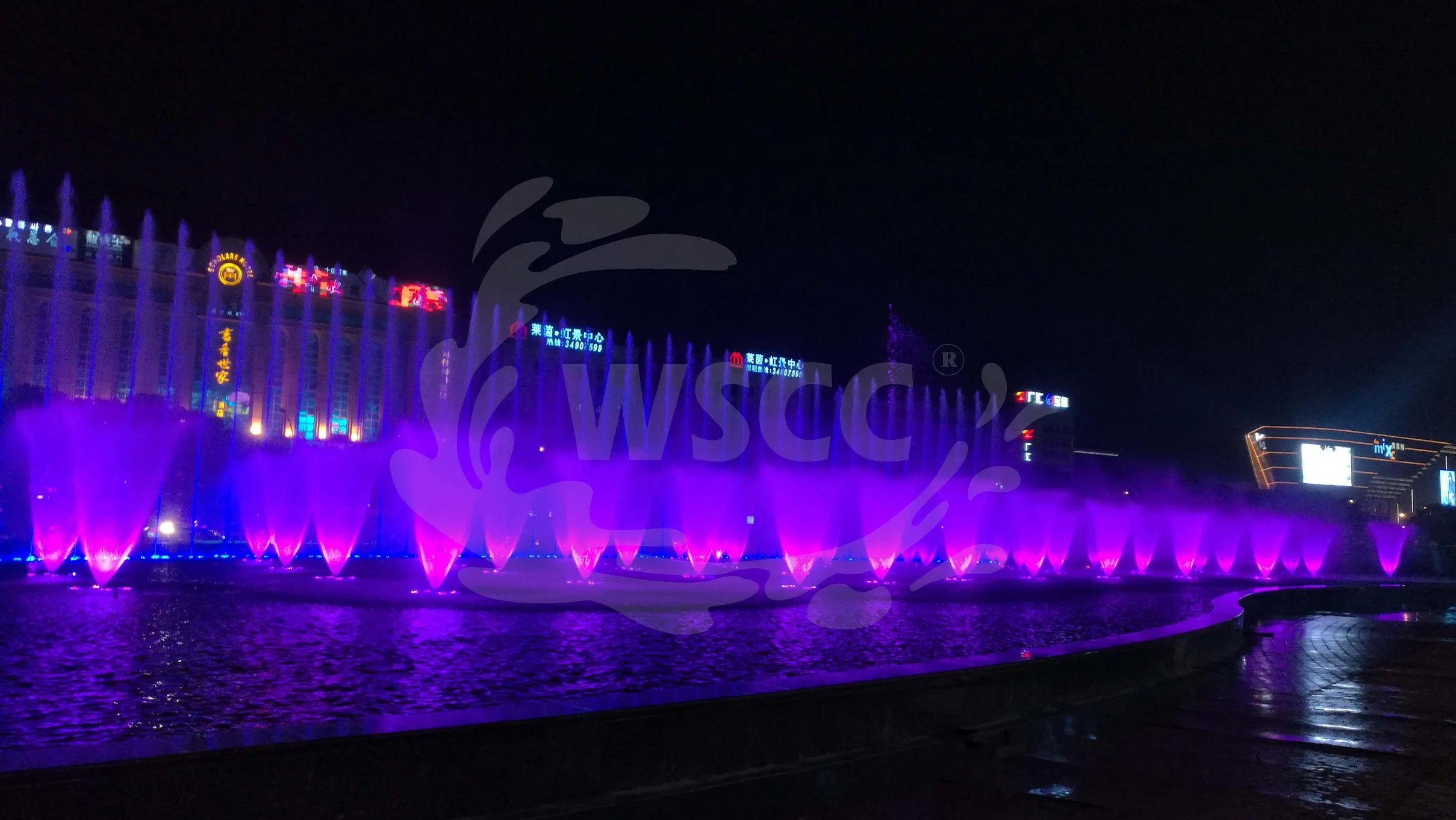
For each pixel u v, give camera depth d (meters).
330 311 83.44
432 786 4.31
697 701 5.42
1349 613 22.44
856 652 12.68
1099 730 7.60
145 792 3.58
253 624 14.01
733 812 5.00
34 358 68.25
